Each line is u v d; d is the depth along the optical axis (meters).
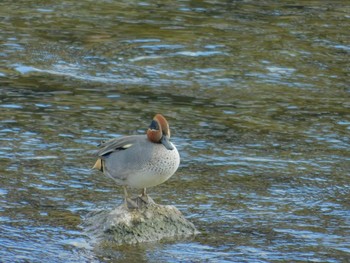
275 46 21.55
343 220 12.10
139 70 19.66
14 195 12.57
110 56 20.50
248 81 19.19
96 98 17.66
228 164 14.24
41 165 13.88
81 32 22.34
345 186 13.43
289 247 11.11
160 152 10.52
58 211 12.02
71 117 16.39
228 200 12.70
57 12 24.17
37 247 10.87
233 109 17.30
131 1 25.50
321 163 14.42
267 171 13.98
